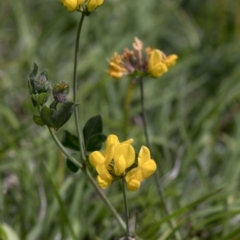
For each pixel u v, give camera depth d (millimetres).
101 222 584
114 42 815
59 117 458
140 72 520
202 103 740
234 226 575
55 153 627
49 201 593
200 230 565
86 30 833
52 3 906
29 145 634
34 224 574
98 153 453
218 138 677
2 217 554
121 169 450
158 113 695
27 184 598
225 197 590
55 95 455
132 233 490
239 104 715
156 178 544
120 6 868
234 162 634
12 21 876
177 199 591
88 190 592
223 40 814
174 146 659
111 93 713
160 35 849
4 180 613
